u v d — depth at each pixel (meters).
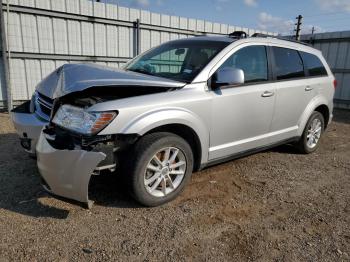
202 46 3.90
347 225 3.11
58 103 3.08
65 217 2.98
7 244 2.55
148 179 3.15
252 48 4.03
